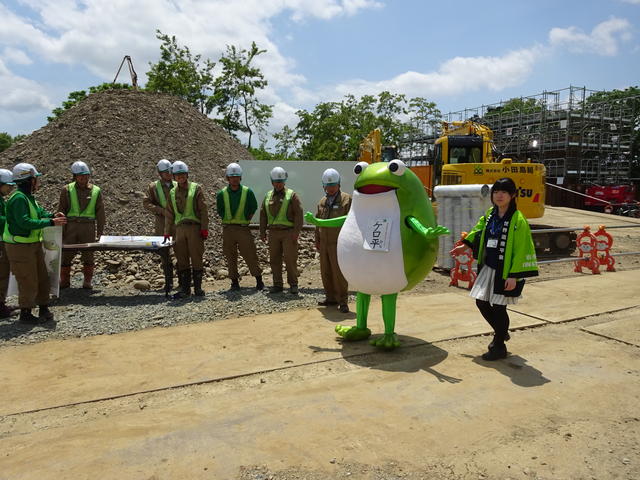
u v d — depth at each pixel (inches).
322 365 177.9
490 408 139.9
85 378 166.7
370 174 181.0
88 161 500.7
